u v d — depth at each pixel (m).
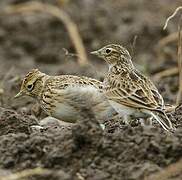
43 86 14.23
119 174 11.49
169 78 20.59
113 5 28.75
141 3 29.03
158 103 12.59
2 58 25.78
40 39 26.88
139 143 11.84
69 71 22.11
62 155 11.95
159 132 12.15
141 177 11.24
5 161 12.24
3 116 13.82
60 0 28.39
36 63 25.48
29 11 28.06
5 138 12.62
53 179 11.48
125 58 14.24
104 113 13.36
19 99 17.50
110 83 13.35
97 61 25.38
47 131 12.98
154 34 26.66
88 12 28.09
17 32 27.20
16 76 19.81
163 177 11.07
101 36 26.78
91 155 11.90
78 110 13.45
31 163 12.13
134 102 12.73
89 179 11.51
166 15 28.11
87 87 13.37
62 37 26.72
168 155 11.66
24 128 13.63
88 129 12.03
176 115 14.25
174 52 24.66
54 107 13.71
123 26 27.16
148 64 23.70
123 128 12.48
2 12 27.95
